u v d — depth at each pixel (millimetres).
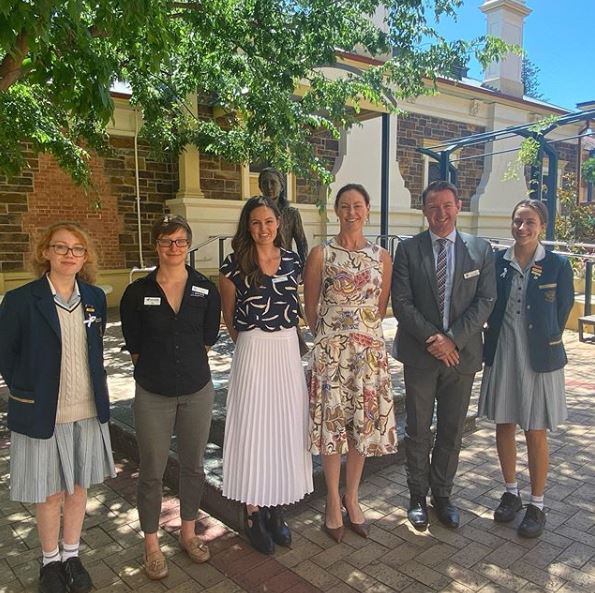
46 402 2354
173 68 6891
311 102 7305
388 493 3580
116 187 9836
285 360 2793
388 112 9133
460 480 3730
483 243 3061
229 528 3146
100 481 2586
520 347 3037
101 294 2613
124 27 3152
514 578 2678
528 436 3090
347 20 6191
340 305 2869
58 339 2385
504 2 14883
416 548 2947
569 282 3033
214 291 2721
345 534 3088
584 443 4340
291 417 2812
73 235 2430
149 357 2627
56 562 2584
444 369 3059
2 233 8914
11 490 2395
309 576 2715
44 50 3164
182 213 9953
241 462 2787
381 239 10047
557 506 3367
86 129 7910
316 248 2947
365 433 2861
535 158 9852
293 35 5777
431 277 3012
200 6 5312
